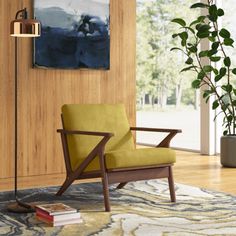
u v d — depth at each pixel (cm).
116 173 589
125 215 567
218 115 933
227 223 543
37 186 689
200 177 743
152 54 1016
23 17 587
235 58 898
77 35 775
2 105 740
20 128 751
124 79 815
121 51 811
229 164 812
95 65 788
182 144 993
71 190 667
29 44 754
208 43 919
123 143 655
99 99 798
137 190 666
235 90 810
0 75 738
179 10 965
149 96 1031
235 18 898
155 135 1038
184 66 961
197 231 521
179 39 964
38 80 760
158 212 577
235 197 634
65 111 641
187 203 610
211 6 802
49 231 522
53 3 759
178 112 988
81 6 776
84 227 532
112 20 803
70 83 779
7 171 745
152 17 1009
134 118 822
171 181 617
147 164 596
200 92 938
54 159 772
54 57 762
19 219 554
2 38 737
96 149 587
